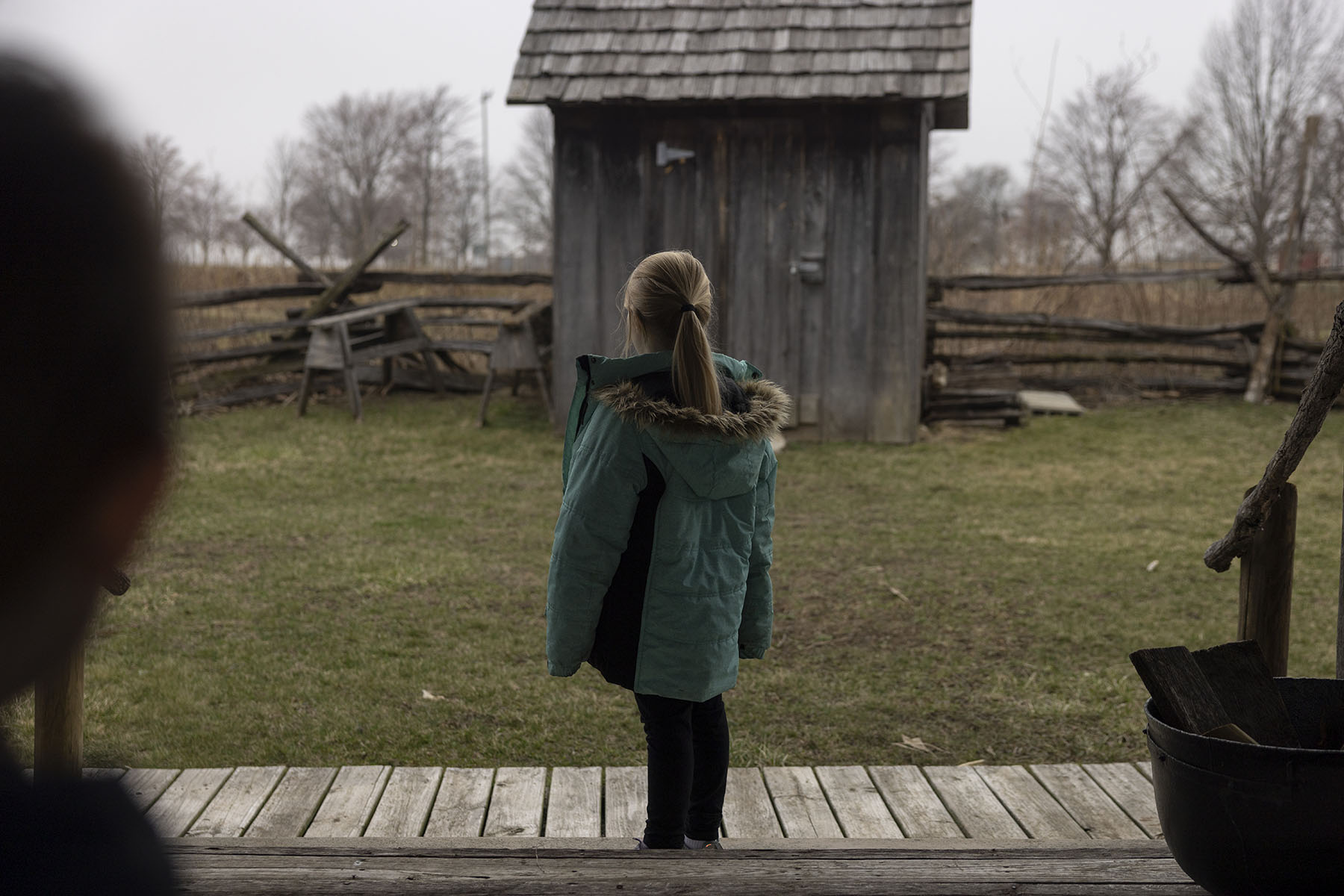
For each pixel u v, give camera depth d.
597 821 3.11
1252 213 20.23
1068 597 5.52
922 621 5.16
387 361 12.24
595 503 2.44
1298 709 1.96
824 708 4.10
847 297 9.88
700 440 2.45
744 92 9.45
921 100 9.38
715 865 1.88
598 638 2.55
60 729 1.93
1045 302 12.86
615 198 9.98
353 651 4.64
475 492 8.09
